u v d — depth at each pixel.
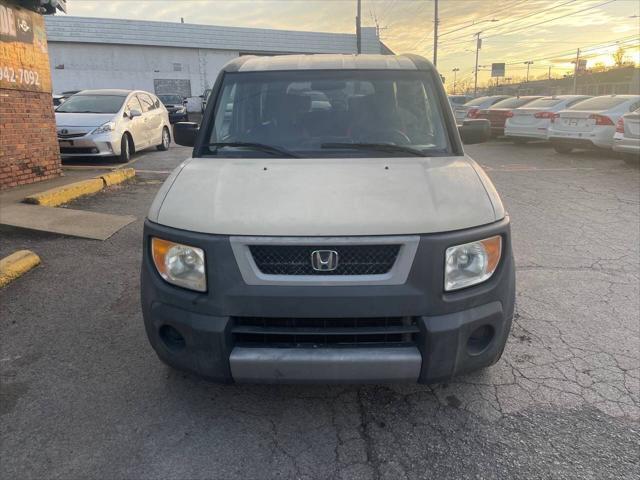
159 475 2.48
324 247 2.50
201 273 2.57
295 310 2.50
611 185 9.56
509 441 2.73
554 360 3.52
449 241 2.53
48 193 7.24
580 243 6.12
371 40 39.28
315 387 3.23
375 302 2.49
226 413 2.97
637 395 3.12
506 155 14.50
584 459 2.59
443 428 2.84
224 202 2.71
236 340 2.62
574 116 13.50
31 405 2.99
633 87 46.66
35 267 5.07
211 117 3.66
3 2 7.34
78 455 2.61
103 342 3.71
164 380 3.27
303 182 2.86
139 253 5.55
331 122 3.58
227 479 2.47
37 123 8.25
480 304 2.64
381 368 2.54
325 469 2.54
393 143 3.46
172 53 35.25
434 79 3.82
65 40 32.66
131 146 12.16
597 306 4.37
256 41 36.69
